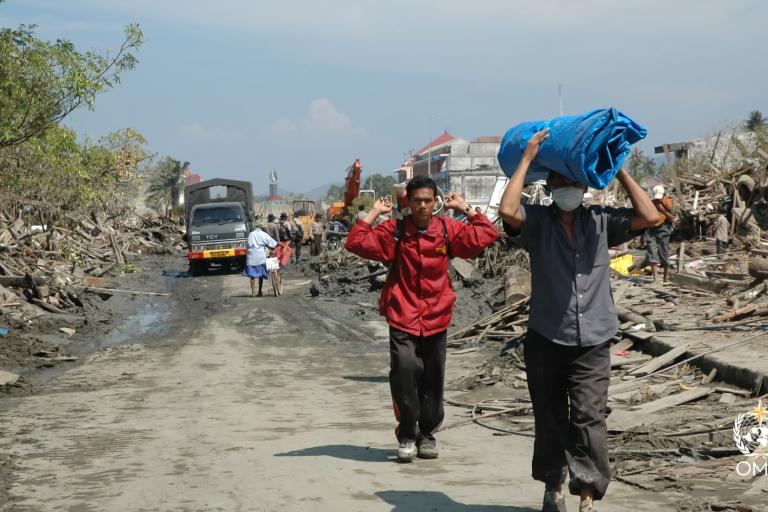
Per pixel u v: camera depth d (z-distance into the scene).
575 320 4.87
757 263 15.45
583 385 4.88
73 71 16.69
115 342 16.03
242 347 15.18
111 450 7.57
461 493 5.84
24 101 16.80
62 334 16.50
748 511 5.10
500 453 7.19
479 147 122.19
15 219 31.44
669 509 5.32
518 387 10.55
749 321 12.35
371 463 6.83
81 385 11.58
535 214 4.98
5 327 15.67
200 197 37.81
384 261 6.78
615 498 5.61
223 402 10.03
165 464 6.96
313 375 12.12
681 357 10.39
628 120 4.75
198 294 24.81
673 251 26.84
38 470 6.87
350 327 17.75
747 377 8.86
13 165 24.20
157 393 10.78
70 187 31.66
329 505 5.60
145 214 65.00
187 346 15.34
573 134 4.73
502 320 15.39
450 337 15.26
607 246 4.99
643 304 15.68
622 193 33.09
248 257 23.72
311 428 8.41
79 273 25.56
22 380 11.73
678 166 33.41
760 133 29.92
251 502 5.73
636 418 7.85
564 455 5.10
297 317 19.17
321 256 33.25
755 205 27.11
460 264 21.47
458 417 8.98
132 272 34.09
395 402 6.80
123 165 38.09
